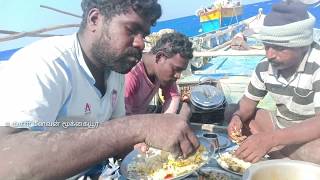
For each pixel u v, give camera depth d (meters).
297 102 1.92
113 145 0.86
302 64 1.80
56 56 1.13
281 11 1.69
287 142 1.37
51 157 0.80
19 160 0.78
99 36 1.16
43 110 1.02
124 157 1.49
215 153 1.56
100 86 1.37
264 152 1.36
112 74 1.43
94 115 1.35
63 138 0.83
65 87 1.16
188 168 1.32
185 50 2.07
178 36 2.11
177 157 0.91
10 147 0.81
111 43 1.14
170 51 2.05
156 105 2.61
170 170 1.33
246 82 3.09
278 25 1.67
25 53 1.11
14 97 0.96
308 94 1.86
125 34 1.12
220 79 3.24
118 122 0.89
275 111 2.16
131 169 1.39
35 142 0.82
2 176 0.77
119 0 1.08
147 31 1.15
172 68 2.10
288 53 1.74
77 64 1.22
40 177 0.79
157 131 0.87
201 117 2.22
